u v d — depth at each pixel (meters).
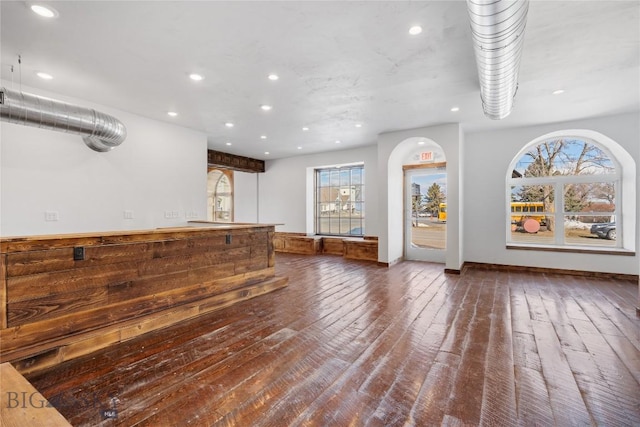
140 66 3.06
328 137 6.16
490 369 2.15
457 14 2.25
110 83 3.47
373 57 2.90
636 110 4.49
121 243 2.69
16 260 2.14
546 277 4.97
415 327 2.90
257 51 2.78
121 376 2.07
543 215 5.57
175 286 3.11
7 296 2.10
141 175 4.70
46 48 2.70
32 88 3.57
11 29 2.40
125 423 1.61
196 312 3.18
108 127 3.56
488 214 5.68
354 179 7.84
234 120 4.94
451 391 1.89
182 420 1.64
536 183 5.58
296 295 3.98
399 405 1.76
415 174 6.65
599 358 2.30
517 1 1.48
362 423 1.61
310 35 2.53
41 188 3.69
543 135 5.27
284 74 3.26
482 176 5.72
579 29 2.43
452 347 2.49
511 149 5.48
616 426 1.58
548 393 1.87
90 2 2.08
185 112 4.51
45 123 3.08
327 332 2.79
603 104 4.22
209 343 2.57
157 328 2.83
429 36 2.54
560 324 2.97
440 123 5.16
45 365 2.13
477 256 5.78
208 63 3.00
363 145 6.96
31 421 0.91
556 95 3.87
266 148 7.25
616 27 2.40
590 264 4.98
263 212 8.95
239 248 3.84
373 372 2.12
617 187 5.07
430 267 5.87
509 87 2.69
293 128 5.46
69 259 2.38
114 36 2.52
